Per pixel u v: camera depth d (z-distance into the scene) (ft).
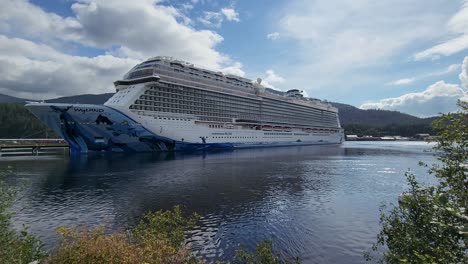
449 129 21.74
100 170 124.67
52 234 48.75
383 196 77.15
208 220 56.18
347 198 74.54
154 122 192.65
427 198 23.20
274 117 315.37
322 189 85.66
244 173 116.88
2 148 237.25
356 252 42.55
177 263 28.99
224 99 254.88
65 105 159.84
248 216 58.90
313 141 387.55
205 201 70.49
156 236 31.45
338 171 124.36
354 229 51.85
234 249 43.09
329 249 43.57
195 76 230.89
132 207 65.16
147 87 195.00
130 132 182.91
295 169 130.41
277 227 52.65
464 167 20.72
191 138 219.41
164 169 127.85
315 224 54.44
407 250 22.61
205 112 235.20
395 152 260.62
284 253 42.19
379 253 42.11
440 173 22.58
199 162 156.76
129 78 207.00
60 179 102.22
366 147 363.76
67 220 56.34
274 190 83.61
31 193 79.82
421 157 202.69
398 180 101.91
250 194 78.28
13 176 108.88
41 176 108.99
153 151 203.72
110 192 80.74
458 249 19.21
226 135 252.42
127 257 22.91
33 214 60.13
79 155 181.06
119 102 183.11
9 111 525.34
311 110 384.47
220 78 259.60
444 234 20.49
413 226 23.82
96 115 168.76
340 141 463.42
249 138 279.08
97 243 23.07
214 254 41.39
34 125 522.06
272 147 312.29
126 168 131.03
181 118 212.43
